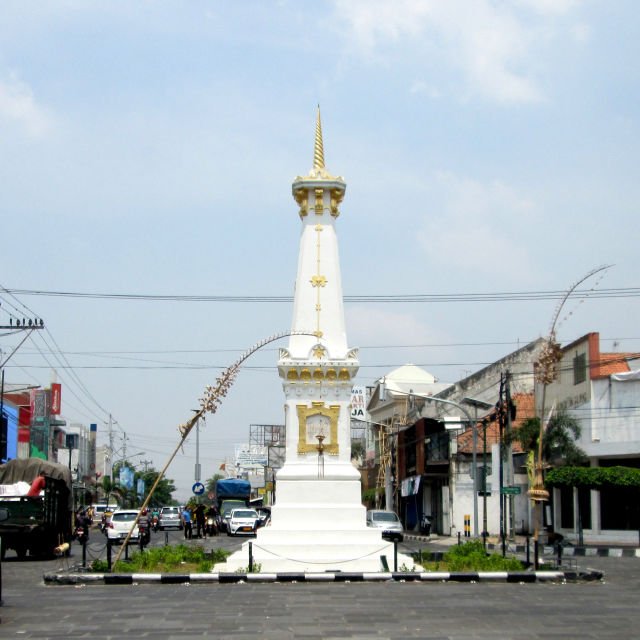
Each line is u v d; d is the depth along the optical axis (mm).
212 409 31297
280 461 115375
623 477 48625
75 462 127000
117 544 52406
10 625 18844
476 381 78188
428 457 71062
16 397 95062
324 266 37438
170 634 17484
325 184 37656
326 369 36406
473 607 21469
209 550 43406
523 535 62656
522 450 61125
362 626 18406
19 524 40312
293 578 28125
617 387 55094
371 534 34844
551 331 32875
